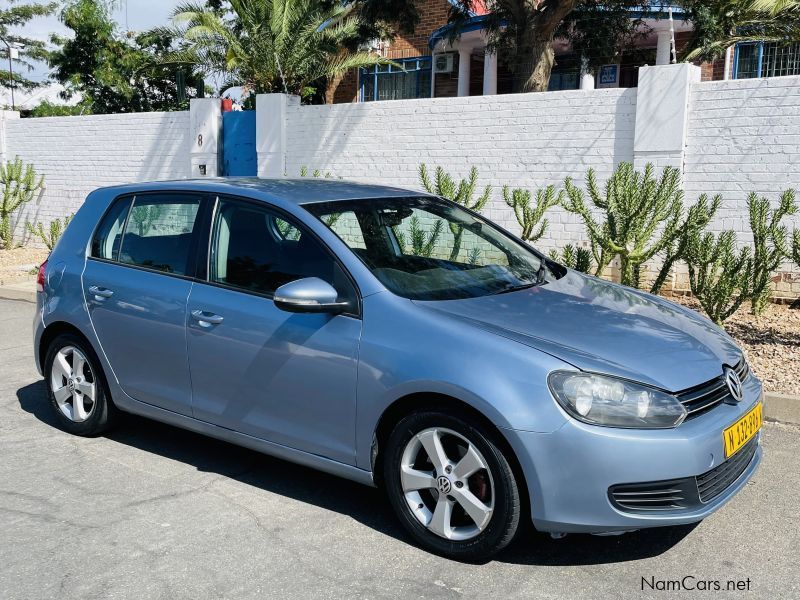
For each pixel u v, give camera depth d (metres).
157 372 4.66
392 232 4.48
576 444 3.26
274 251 4.30
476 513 3.48
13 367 7.04
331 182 5.06
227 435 4.41
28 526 3.95
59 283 5.18
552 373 3.36
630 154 9.20
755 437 3.90
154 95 21.73
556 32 13.36
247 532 3.89
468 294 4.12
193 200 4.73
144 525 3.96
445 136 10.52
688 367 3.56
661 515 3.29
